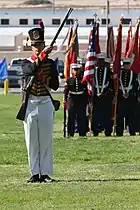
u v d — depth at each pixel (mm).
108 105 46812
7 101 84938
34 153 25562
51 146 25656
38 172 25547
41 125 25391
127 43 51156
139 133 48000
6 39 179250
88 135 47375
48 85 25469
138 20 48500
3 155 36062
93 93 46500
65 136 46188
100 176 26906
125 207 21188
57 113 67125
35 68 25188
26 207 21281
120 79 46656
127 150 37562
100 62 46531
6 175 27500
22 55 169750
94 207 21172
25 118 25453
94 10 199875
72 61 49219
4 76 107625
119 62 46625
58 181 25672
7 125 55531
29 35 25562
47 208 21109
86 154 36094
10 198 22469
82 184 24844
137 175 27109
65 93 46531
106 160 33875
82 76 46500
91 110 46719
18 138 44812
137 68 46812
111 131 47156
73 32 49594
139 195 22859
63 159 34406
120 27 46969
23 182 25516
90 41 46344
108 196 22672
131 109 46969
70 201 22016
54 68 25453
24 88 25391
